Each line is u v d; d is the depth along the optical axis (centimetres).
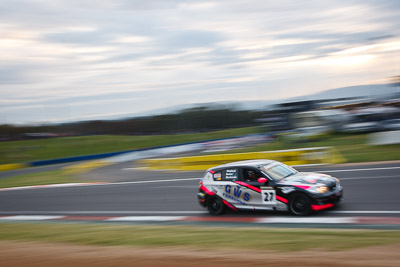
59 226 948
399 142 2133
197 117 5809
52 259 568
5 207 1589
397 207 884
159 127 6075
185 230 767
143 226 860
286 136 3222
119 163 3506
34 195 1820
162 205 1236
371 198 1003
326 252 504
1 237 844
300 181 888
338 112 3222
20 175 3195
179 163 2269
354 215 847
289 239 609
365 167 1587
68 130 6775
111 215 1184
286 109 3534
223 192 980
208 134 5316
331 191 872
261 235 662
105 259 543
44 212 1371
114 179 2119
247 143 3641
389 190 1078
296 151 1889
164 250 582
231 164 1012
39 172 3266
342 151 2223
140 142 5338
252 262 475
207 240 646
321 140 3041
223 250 556
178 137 5353
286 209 888
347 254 485
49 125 6962
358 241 561
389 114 3070
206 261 495
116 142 5500
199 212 1070
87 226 916
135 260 526
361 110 3169
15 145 5850
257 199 924
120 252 583
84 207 1371
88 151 5134
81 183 2081
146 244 643
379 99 3216
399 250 490
